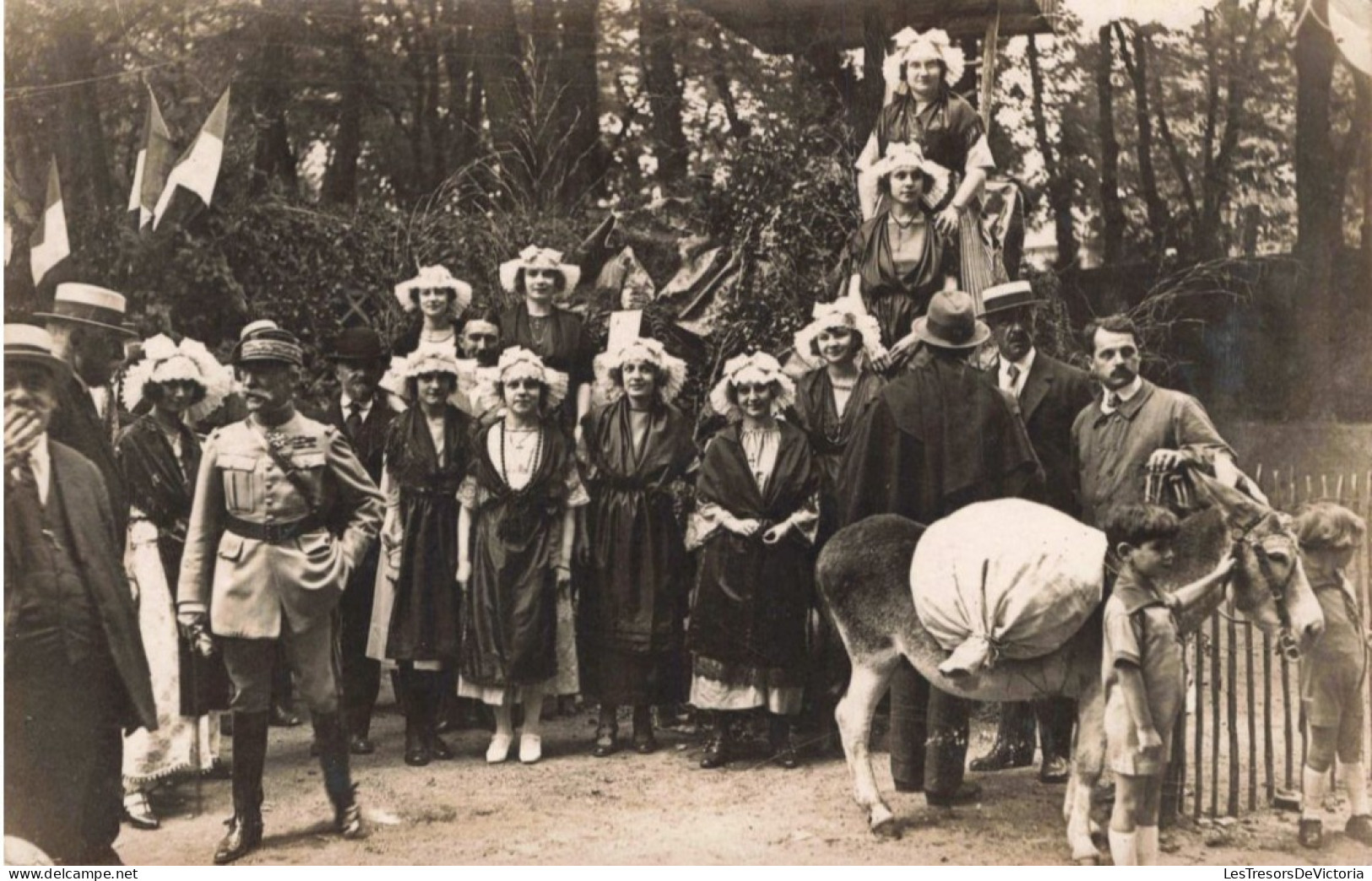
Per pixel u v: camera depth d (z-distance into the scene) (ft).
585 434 19.39
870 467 16.70
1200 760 15.88
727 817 16.14
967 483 16.29
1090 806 14.60
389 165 24.91
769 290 22.36
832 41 23.71
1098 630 14.46
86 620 15.28
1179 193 23.65
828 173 22.86
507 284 21.02
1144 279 23.41
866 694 15.57
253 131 24.40
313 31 24.61
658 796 16.90
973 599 14.25
